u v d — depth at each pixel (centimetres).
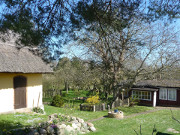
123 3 400
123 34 489
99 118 1247
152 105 1950
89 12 389
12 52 1124
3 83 1059
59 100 1752
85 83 1952
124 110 1636
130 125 1032
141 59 1455
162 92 2003
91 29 425
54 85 2411
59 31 447
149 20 421
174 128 943
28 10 393
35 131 655
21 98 1170
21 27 384
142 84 2108
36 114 1045
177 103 1891
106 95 1981
